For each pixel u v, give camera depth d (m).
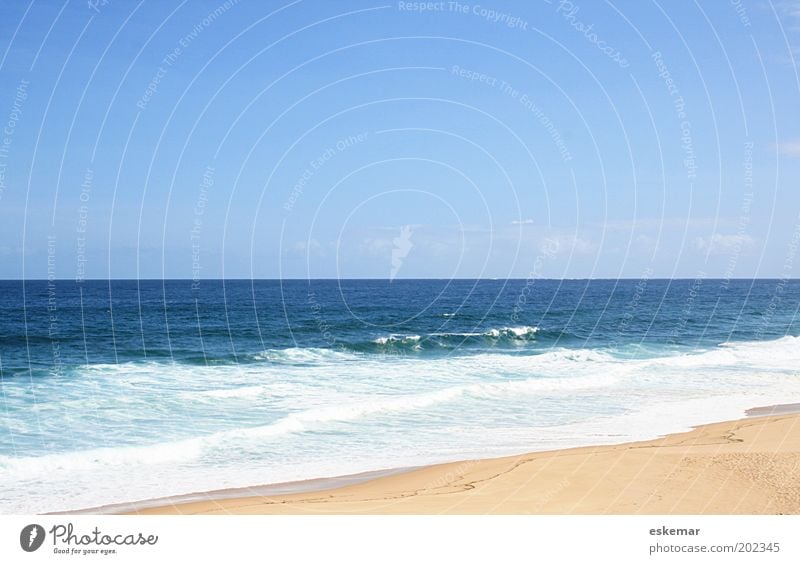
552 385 21.84
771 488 10.79
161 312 49.28
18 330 36.97
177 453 13.43
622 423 16.53
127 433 14.94
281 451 13.77
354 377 23.42
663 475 11.53
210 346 32.06
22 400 18.25
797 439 14.56
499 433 15.40
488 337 38.28
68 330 37.50
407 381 22.59
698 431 15.54
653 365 27.55
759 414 17.78
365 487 11.36
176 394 19.47
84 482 11.58
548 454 13.23
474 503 10.25
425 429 15.77
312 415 16.59
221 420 16.34
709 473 11.60
